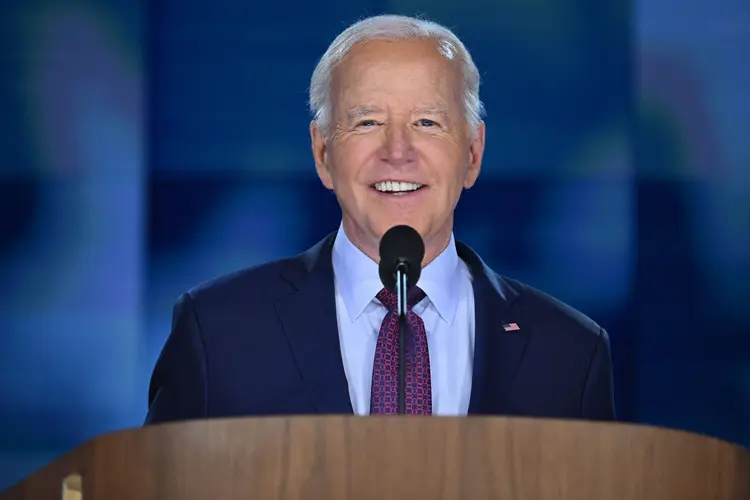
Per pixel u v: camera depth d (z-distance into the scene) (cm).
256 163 1289
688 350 1280
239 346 843
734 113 1274
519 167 1283
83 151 1291
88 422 1286
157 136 1291
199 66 1291
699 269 1280
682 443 480
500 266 1284
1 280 1283
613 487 474
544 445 477
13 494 495
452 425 477
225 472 478
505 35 1284
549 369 852
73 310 1284
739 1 1272
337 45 885
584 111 1284
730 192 1276
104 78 1291
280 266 897
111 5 1289
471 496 474
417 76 848
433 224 847
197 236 1288
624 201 1281
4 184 1288
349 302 866
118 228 1288
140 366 1289
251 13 1291
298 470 476
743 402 1277
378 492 475
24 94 1289
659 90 1278
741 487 488
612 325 1282
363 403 838
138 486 481
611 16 1281
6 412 1282
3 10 1288
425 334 834
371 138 843
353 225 866
